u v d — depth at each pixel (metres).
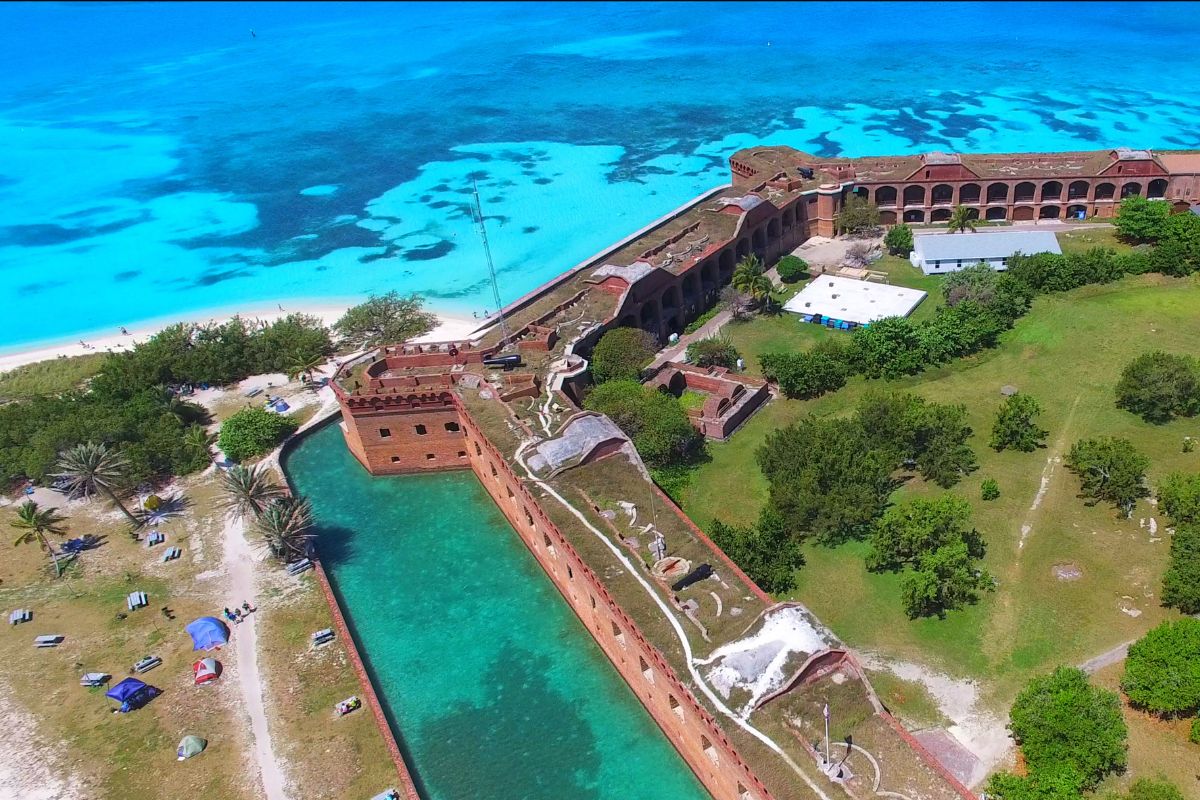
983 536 79.19
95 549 89.56
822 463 81.94
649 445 89.06
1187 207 137.00
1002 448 90.62
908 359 104.50
